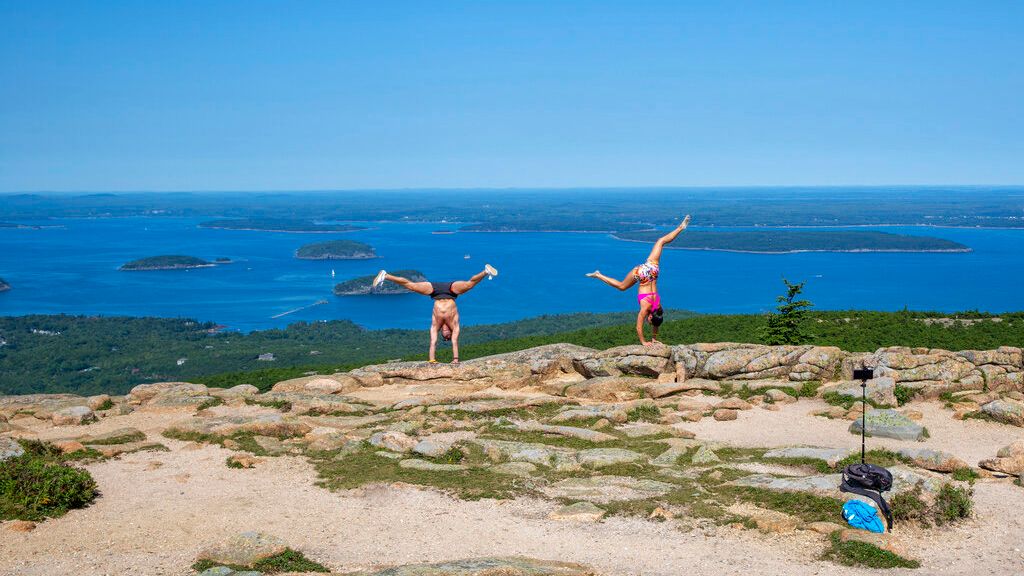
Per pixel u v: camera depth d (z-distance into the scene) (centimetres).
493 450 2270
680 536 1673
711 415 2800
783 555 1577
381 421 2697
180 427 2533
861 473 1752
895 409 2672
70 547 1584
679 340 5609
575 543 1645
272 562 1513
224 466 2189
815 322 5406
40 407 2948
